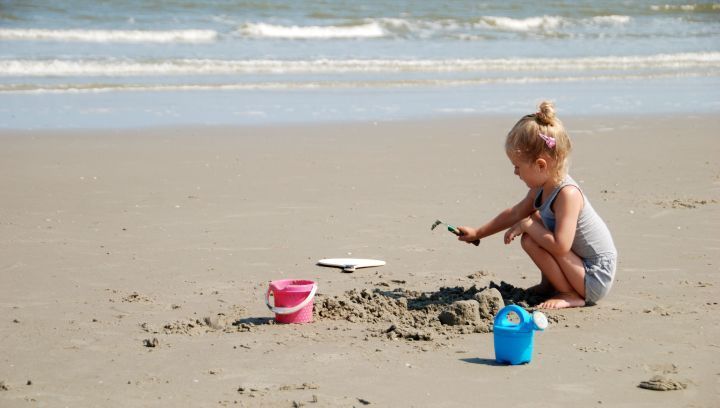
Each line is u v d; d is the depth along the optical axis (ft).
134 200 34.42
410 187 37.22
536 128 21.53
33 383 16.69
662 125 55.26
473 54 91.66
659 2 136.46
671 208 33.47
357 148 46.57
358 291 22.77
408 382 16.72
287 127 52.90
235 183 37.70
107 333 19.70
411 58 87.04
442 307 21.36
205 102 61.93
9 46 83.05
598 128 53.93
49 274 24.56
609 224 30.91
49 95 63.05
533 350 18.60
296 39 97.19
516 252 27.53
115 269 25.14
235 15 107.04
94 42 88.33
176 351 18.49
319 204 33.94
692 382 16.78
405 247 27.94
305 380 16.81
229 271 25.11
